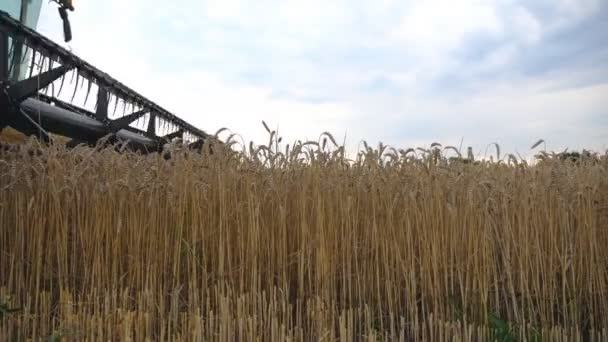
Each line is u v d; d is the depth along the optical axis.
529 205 4.02
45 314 3.96
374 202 3.96
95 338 3.87
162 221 4.07
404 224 4.00
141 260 4.06
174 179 4.10
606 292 4.02
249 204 3.93
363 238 4.07
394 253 3.98
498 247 4.08
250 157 4.15
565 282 3.87
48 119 5.25
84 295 4.04
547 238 4.02
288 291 3.88
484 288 3.82
